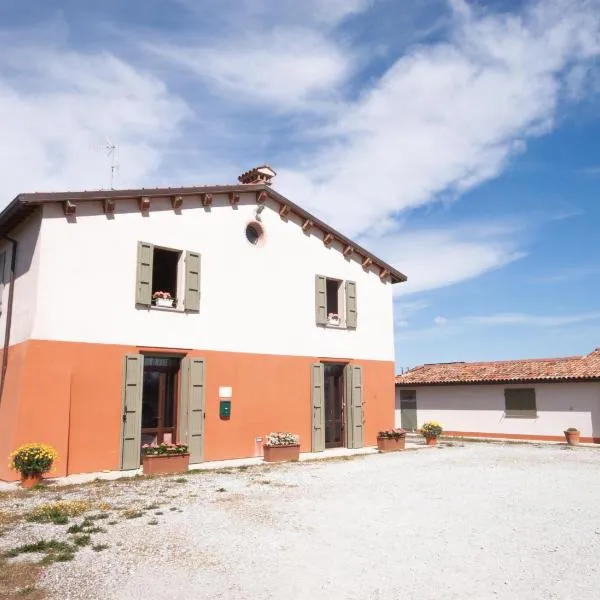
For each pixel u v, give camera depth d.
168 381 12.68
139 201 12.23
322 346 15.84
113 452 11.17
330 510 7.79
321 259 16.31
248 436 13.62
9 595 4.68
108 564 5.47
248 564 5.53
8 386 11.01
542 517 7.46
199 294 13.10
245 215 14.48
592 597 4.70
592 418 19.19
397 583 5.03
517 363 23.06
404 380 24.81
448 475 10.86
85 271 11.27
